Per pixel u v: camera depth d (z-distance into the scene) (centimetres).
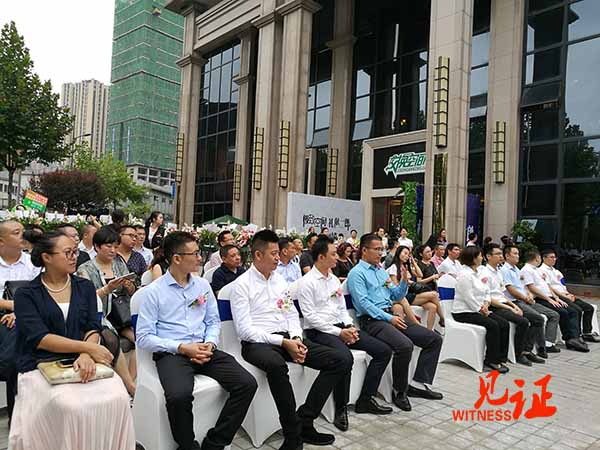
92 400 238
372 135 1723
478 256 555
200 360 301
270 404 337
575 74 1233
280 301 367
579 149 1216
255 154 1630
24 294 271
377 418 383
